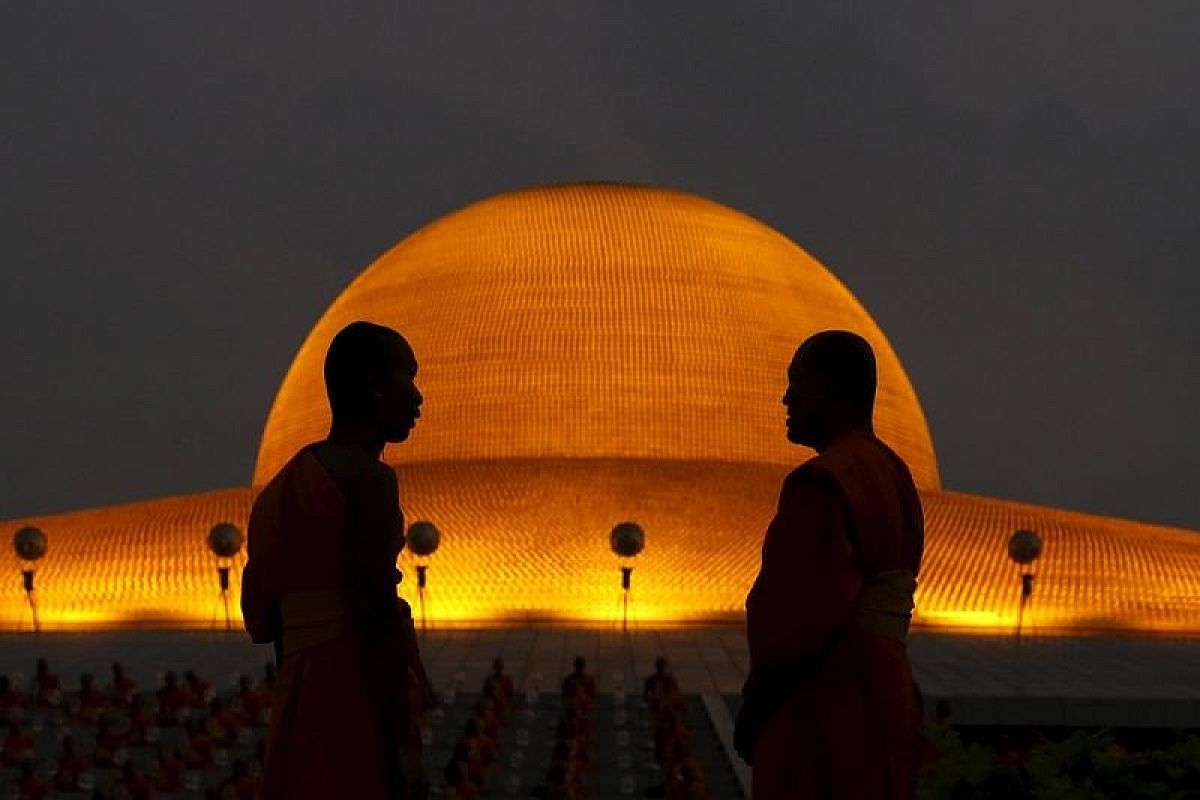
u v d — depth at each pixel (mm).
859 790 7961
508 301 62406
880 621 8109
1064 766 12117
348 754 8242
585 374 60844
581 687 32625
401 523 8578
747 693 8211
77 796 25750
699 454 60281
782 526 7988
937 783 12164
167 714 31656
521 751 29062
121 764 27766
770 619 7891
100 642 45219
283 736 8289
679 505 53312
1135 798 11727
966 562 51375
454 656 40531
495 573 49094
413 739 8500
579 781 23938
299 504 8344
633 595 48375
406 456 61375
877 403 65250
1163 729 33531
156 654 42219
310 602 8320
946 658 41125
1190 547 53594
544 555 49844
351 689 8312
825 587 7859
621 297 62000
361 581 8359
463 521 51844
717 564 49750
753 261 64562
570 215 64500
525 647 42438
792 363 8648
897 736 8047
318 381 65375
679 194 67375
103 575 50750
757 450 60781
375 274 67312
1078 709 33656
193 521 54094
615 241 63469
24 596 49969
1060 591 49906
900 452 65812
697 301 62281
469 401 61062
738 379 61312
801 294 65062
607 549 50125
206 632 47938
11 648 43781
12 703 31656
